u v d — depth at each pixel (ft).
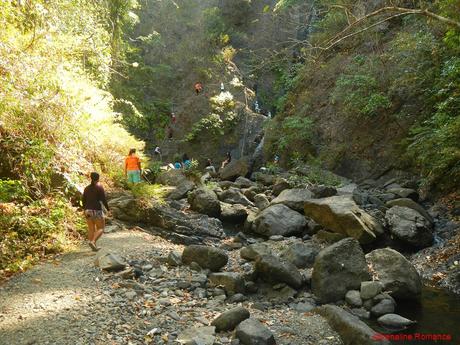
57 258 26.63
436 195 43.09
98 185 28.50
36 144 31.09
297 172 57.57
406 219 35.27
